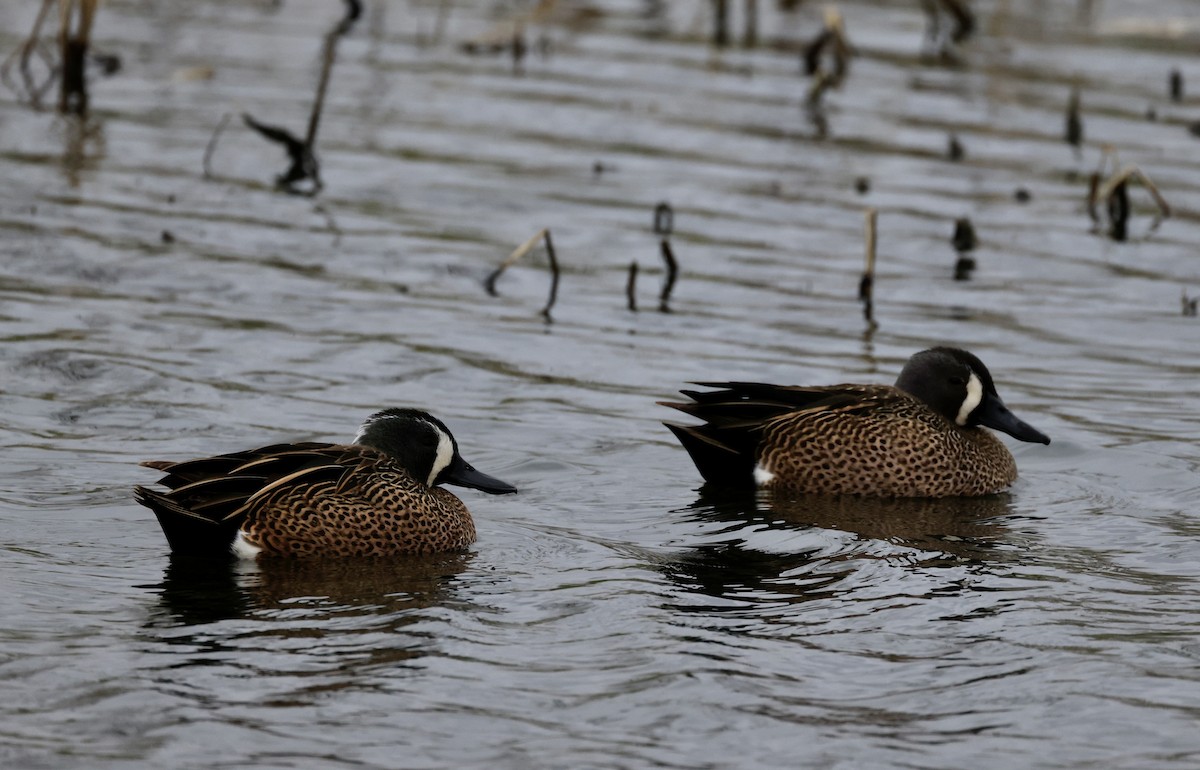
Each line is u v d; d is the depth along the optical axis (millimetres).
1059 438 15227
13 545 11562
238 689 9367
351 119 24828
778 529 12773
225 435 14141
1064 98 27062
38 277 17953
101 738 8727
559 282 19188
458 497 12891
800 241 20984
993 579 11617
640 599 11016
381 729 8969
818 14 32156
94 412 14516
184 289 17984
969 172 23750
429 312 17906
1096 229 21734
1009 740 9070
